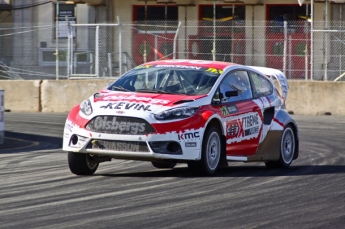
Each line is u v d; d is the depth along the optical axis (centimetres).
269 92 2241
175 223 1298
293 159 2280
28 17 6350
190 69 2041
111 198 1555
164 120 1805
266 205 1502
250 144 2073
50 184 1770
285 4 5947
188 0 6025
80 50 5272
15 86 4506
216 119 1927
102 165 2183
